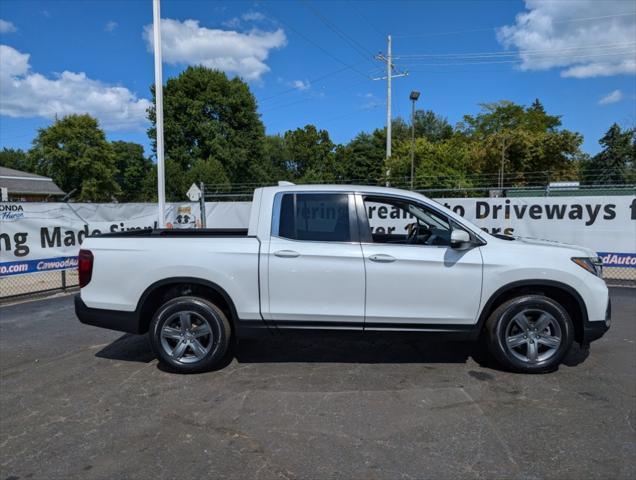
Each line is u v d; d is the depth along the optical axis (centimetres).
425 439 322
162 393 405
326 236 440
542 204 952
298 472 286
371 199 450
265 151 5141
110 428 344
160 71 1165
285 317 435
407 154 3011
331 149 6956
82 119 5638
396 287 429
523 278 428
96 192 5709
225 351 449
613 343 531
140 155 7756
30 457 306
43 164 5794
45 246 884
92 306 452
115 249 448
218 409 372
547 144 3756
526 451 306
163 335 447
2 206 817
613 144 5306
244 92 4838
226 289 436
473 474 281
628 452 303
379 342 542
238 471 288
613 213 906
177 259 438
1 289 923
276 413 364
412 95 2630
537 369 435
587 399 384
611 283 912
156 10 1149
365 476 280
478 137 5538
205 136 4544
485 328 451
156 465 295
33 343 556
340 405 376
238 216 1255
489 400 383
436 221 464
